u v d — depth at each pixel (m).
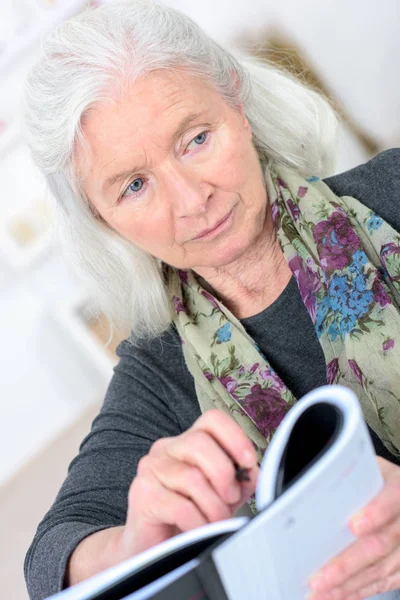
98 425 1.39
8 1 2.96
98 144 1.11
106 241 1.36
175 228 1.16
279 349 1.32
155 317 1.42
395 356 1.16
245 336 1.32
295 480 0.59
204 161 1.12
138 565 0.62
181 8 3.16
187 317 1.37
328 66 2.98
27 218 3.28
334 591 0.69
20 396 3.50
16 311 3.43
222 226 1.16
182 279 1.40
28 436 3.51
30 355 3.48
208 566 0.58
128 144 1.09
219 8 3.10
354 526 0.65
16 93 3.09
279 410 1.27
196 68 1.12
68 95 1.09
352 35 2.93
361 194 1.31
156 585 0.58
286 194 1.31
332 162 1.50
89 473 1.28
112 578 0.62
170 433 1.36
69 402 3.57
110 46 1.07
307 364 1.31
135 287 1.40
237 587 0.60
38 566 1.06
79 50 1.08
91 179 1.17
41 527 1.17
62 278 3.40
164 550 0.63
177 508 0.74
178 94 1.09
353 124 3.08
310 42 2.94
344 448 0.59
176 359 1.41
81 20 1.13
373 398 1.19
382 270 1.24
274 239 1.32
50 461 3.44
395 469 0.75
